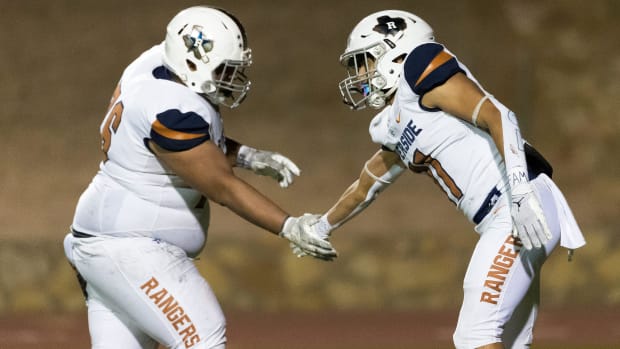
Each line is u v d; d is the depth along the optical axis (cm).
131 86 1512
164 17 4653
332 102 4356
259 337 2969
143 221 1505
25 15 4619
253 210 1457
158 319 1480
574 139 4256
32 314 3331
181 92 1476
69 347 2814
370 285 3478
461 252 3491
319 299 3456
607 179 4081
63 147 4109
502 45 4544
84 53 4506
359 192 1705
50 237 3538
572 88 4409
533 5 4684
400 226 3662
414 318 3272
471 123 1494
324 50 4525
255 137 4181
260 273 3447
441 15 4638
